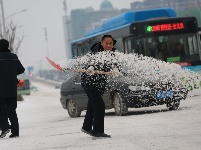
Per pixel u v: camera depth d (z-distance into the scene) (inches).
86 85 401.1
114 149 334.0
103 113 402.9
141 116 624.4
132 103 666.8
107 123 567.5
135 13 1008.2
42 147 380.5
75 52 1235.9
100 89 400.8
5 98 484.4
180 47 989.2
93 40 1106.7
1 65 482.6
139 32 960.9
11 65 484.4
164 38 979.9
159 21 978.7
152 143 348.8
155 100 665.0
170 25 986.1
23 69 493.4
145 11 1014.4
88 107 410.6
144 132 425.7
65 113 947.3
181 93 665.0
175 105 677.9
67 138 429.7
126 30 974.4
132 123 531.8
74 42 1241.4
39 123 693.3
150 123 508.7
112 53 403.9
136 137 389.4
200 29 1007.0
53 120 748.6
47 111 1086.4
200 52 999.6
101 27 1132.5
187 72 657.0
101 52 402.0
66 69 393.4
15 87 486.0
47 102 1756.9
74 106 786.2
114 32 1021.2
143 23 965.8
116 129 478.9
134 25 960.3
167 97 662.5
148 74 671.8
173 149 318.3
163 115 598.2
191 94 953.5
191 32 1000.2
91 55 402.3
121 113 680.4
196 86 673.0
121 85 675.4
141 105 665.6
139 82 668.7
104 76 401.1
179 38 991.6
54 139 430.9
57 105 1382.9
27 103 1815.9
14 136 486.9
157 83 663.8
